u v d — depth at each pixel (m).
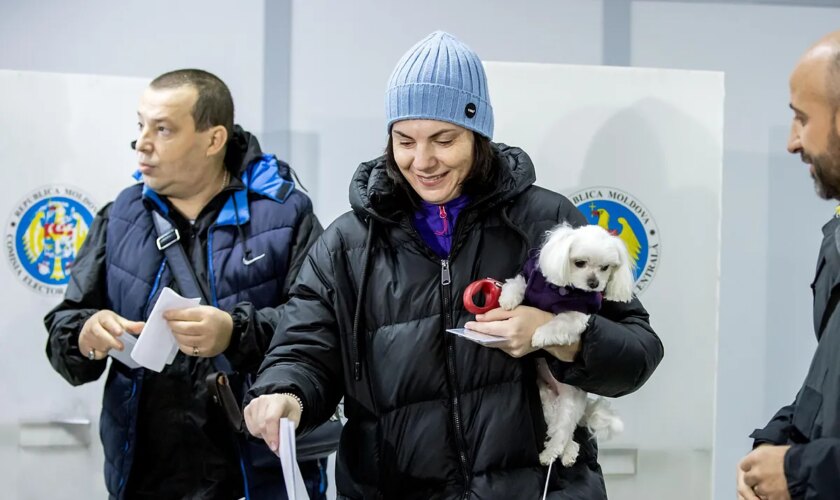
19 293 2.47
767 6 2.83
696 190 2.38
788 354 2.89
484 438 1.55
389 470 1.59
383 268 1.64
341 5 2.79
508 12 2.79
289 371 1.60
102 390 2.51
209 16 2.77
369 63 2.80
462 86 1.58
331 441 2.12
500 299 1.58
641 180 2.37
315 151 2.81
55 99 2.44
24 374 2.48
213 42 2.77
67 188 2.46
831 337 1.43
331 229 1.72
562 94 2.34
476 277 1.62
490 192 1.64
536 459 1.58
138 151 2.08
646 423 2.43
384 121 2.81
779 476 1.37
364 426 1.62
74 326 2.06
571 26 2.79
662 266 2.39
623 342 1.53
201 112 2.09
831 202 2.87
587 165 2.36
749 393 2.89
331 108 2.81
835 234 1.54
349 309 1.65
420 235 1.64
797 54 2.85
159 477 2.11
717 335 2.41
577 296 1.57
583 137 2.35
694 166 2.37
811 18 2.84
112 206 2.21
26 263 2.46
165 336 1.91
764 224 2.87
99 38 2.75
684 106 2.36
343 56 2.80
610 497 2.44
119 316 2.01
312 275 1.70
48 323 2.14
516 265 1.65
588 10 2.79
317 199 2.82
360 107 2.81
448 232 1.68
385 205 1.65
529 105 2.34
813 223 2.88
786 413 1.62
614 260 1.58
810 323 2.88
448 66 1.58
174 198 2.17
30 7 2.73
